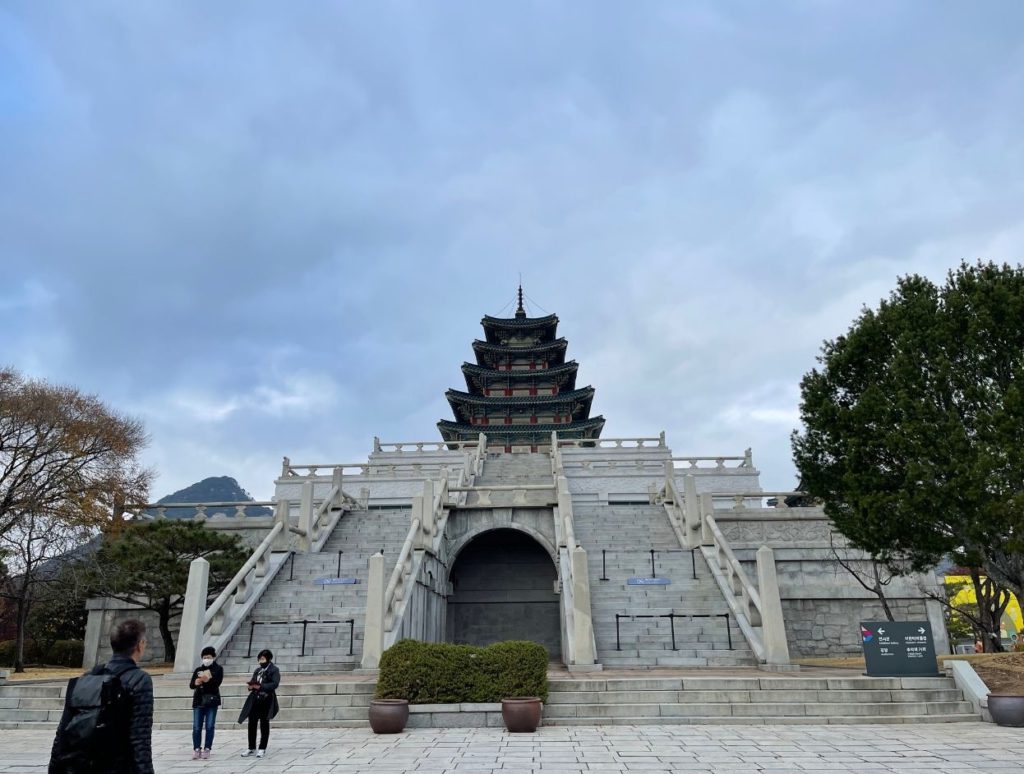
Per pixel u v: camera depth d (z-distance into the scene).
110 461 29.08
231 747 11.91
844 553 26.03
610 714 14.16
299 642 19.52
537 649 14.55
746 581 20.02
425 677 14.11
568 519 24.72
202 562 18.41
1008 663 16.45
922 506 16.84
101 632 26.19
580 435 68.00
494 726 13.72
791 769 9.71
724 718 13.98
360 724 14.02
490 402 69.12
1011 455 15.30
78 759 5.18
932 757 10.50
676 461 43.72
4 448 26.86
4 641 31.45
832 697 14.59
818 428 19.48
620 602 21.11
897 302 19.02
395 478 44.09
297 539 24.77
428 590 23.38
